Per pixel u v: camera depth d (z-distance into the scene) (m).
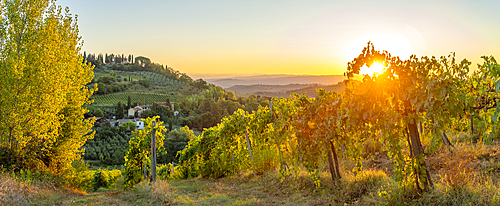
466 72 4.59
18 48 9.22
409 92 4.30
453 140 7.39
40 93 9.03
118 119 95.69
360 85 4.83
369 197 5.01
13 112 8.60
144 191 8.62
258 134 10.30
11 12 9.16
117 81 180.12
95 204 7.20
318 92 6.73
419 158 4.37
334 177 6.36
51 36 9.60
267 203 6.03
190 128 104.00
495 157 5.42
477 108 4.27
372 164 7.43
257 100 161.25
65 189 9.77
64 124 10.83
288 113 8.20
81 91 11.38
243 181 9.91
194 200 7.23
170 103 131.50
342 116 5.43
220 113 116.31
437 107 4.12
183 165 16.64
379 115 4.80
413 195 4.44
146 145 11.99
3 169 8.27
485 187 3.97
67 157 10.88
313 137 6.51
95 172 20.75
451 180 4.22
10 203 6.38
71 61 10.27
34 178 8.71
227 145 11.88
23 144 9.00
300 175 7.57
